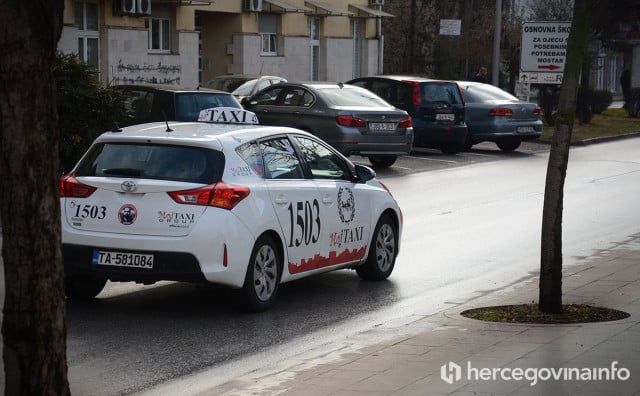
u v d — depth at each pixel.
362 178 13.52
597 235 17.83
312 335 10.70
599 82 83.38
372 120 26.00
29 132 5.96
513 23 55.09
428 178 26.61
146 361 9.56
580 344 9.44
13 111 5.94
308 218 12.29
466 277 14.11
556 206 10.85
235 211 11.20
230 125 12.46
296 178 12.32
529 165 30.25
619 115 53.47
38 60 5.97
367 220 13.49
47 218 6.05
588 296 12.07
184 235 11.02
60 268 6.15
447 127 31.33
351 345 9.86
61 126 20.78
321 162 12.94
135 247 11.09
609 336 9.76
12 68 5.92
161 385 8.79
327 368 8.89
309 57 49.69
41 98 6.00
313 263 12.48
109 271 11.19
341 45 51.75
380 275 13.86
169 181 11.16
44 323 6.11
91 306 11.90
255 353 9.92
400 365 8.87
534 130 33.91
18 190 5.97
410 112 31.11
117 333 10.62
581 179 26.77
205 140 11.40
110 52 38.00
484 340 9.76
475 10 58.47
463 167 29.41
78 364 9.42
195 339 10.44
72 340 10.30
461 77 57.97
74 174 11.59
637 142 39.91
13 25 5.90
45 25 5.98
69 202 11.38
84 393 8.52
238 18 44.81
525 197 22.97
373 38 54.19
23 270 6.03
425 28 58.44
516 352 9.16
